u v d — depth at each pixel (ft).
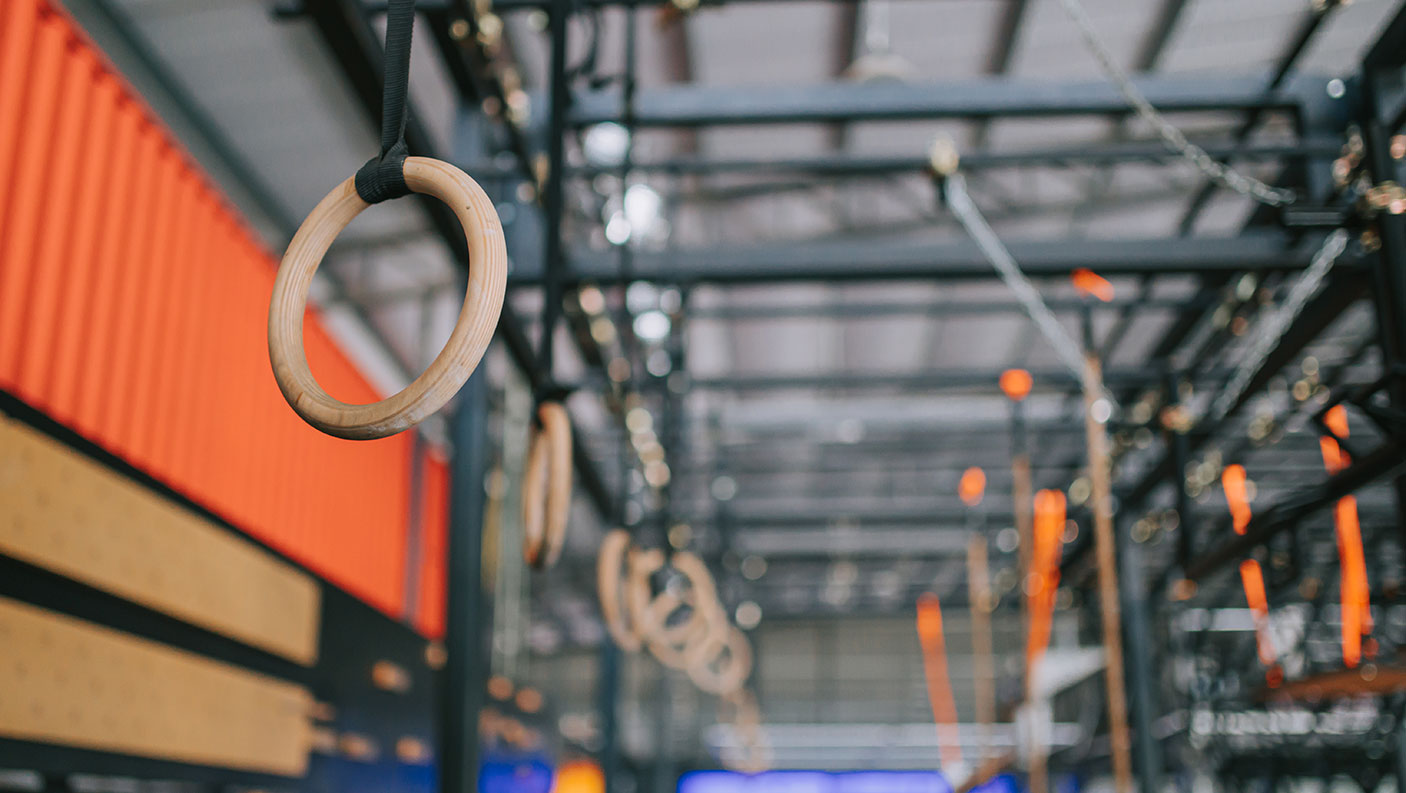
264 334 26.40
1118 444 38.81
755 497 57.16
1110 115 21.94
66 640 17.52
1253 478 46.37
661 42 27.45
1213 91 21.62
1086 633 60.23
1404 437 15.40
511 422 42.32
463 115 20.58
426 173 5.74
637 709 83.92
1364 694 25.29
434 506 40.11
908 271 22.74
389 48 5.85
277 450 27.02
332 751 27.43
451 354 5.32
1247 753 46.11
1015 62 28.99
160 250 21.77
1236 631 55.01
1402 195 15.64
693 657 23.03
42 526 16.76
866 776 81.66
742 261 22.84
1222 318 29.50
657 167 23.12
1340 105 21.49
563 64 15.26
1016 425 35.32
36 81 18.22
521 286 21.57
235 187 29.43
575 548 63.67
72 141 19.07
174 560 20.45
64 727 17.46
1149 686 41.14
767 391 47.06
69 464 17.46
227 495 24.34
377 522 34.09
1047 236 36.68
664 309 27.99
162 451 21.74
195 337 23.13
